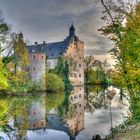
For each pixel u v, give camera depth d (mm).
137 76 16078
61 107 51094
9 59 70812
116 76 17078
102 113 39656
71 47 144000
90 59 151500
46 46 148500
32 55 101938
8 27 67000
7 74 70188
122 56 16188
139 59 15555
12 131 28984
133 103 18375
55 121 35844
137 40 15305
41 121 35562
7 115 39969
